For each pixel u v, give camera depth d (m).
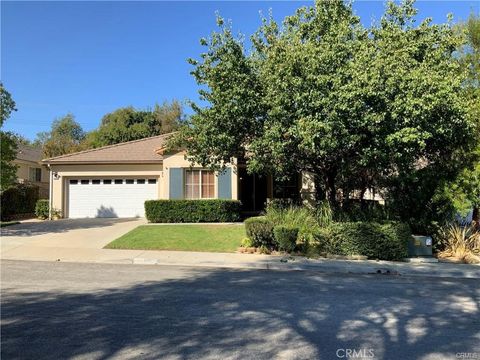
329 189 16.73
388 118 12.35
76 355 5.08
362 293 8.78
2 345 5.40
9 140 19.86
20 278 9.96
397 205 15.79
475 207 14.64
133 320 6.51
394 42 13.74
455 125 13.64
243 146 16.16
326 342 5.65
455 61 15.15
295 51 13.20
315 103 12.34
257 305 7.56
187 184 23.70
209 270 11.52
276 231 13.98
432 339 5.83
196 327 6.21
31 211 28.03
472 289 9.46
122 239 16.05
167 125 50.19
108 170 25.69
